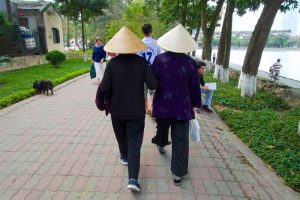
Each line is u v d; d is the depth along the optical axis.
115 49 3.14
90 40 48.12
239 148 4.87
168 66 3.30
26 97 8.34
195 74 3.32
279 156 4.42
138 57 3.27
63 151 4.47
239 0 11.52
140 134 3.35
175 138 3.42
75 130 5.44
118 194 3.32
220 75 14.33
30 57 18.05
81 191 3.37
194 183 3.58
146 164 4.05
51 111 6.82
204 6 15.80
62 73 14.04
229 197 3.30
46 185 3.49
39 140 4.93
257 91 10.71
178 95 3.30
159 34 38.41
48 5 22.23
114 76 3.19
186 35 3.39
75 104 7.55
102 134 5.21
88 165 4.00
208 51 17.53
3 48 15.54
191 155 4.40
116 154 4.35
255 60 9.02
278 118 6.60
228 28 12.70
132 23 37.97
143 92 3.29
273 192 3.46
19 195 3.29
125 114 3.21
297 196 3.41
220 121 6.56
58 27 25.53
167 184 3.55
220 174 3.83
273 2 8.59
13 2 20.42
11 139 4.98
